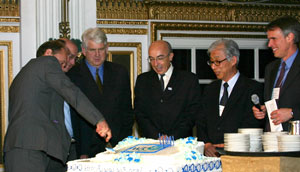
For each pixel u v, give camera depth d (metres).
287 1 5.64
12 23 4.90
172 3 5.31
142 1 5.27
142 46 5.29
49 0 4.83
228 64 3.62
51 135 2.94
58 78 2.97
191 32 5.44
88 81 3.79
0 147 4.88
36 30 4.83
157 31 5.33
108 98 3.78
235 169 2.48
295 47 3.29
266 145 2.61
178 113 3.71
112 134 3.72
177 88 3.77
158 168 2.17
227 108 3.59
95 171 2.31
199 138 3.69
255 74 5.66
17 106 2.98
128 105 3.90
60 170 3.39
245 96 3.60
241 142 2.59
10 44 4.89
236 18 5.54
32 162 2.88
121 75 3.89
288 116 2.91
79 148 3.72
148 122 3.74
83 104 2.90
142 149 2.48
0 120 4.88
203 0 5.39
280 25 3.26
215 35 5.52
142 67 5.28
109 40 5.18
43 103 3.00
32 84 2.99
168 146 2.50
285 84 3.22
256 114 3.21
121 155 2.35
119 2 5.20
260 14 5.61
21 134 2.89
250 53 5.65
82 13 4.95
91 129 3.73
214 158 2.46
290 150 2.44
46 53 3.38
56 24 4.86
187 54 5.45
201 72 5.51
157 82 3.81
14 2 4.89
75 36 4.91
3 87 4.88
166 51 3.73
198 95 3.78
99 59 3.77
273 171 2.39
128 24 5.24
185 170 2.21
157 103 3.76
